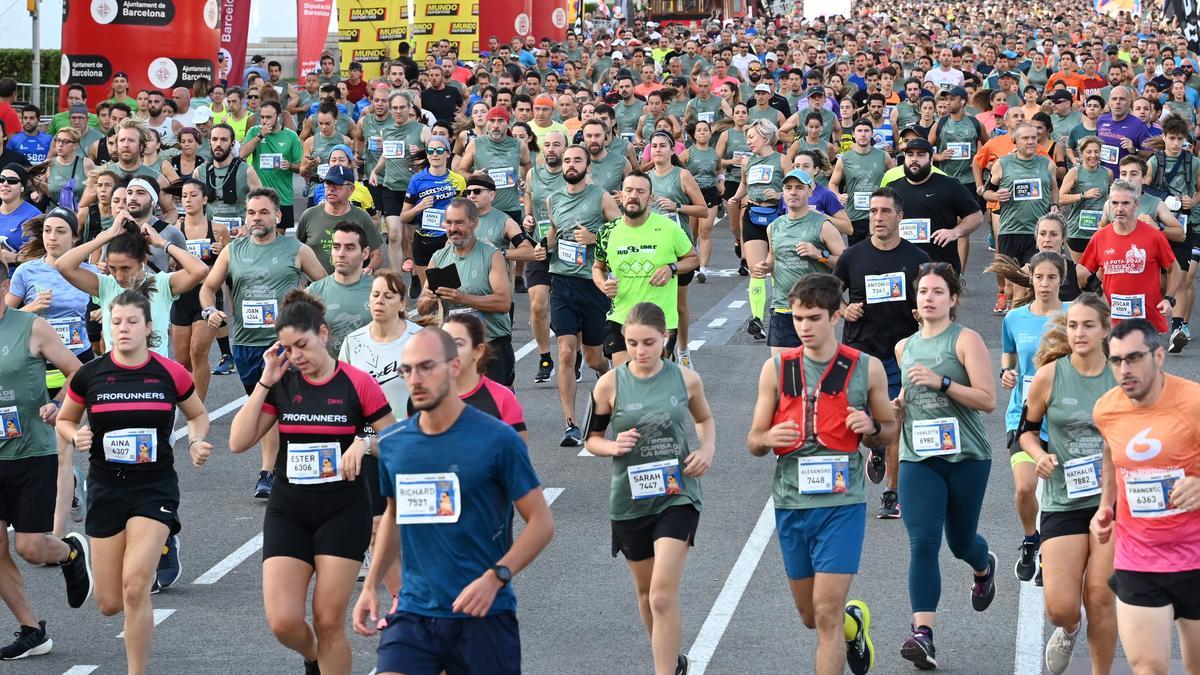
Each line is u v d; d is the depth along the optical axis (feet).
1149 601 47.83
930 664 57.00
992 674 56.80
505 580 43.50
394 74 163.73
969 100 189.16
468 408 44.60
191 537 75.51
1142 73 230.68
